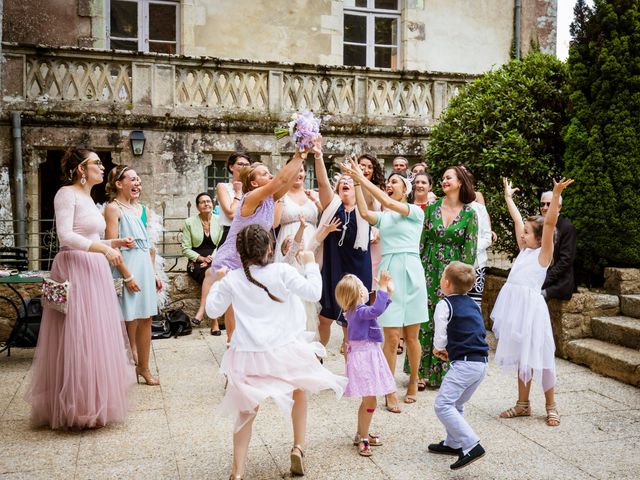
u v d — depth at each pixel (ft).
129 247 17.57
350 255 18.42
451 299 13.87
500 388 18.86
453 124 28.81
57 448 14.44
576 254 24.25
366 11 47.75
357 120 39.22
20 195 34.81
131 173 19.21
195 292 27.81
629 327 20.38
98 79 35.99
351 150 39.11
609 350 20.24
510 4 49.57
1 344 24.81
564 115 27.32
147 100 36.50
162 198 36.91
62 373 15.46
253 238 12.32
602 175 23.20
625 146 22.76
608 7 23.43
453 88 40.40
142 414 16.71
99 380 15.48
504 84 28.30
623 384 19.15
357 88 39.29
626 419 16.20
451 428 12.93
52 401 15.52
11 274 22.15
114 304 16.28
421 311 17.49
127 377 16.38
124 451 14.25
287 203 18.81
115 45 43.01
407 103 39.99
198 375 20.35
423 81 40.04
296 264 18.30
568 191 24.36
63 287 15.29
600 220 23.21
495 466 13.41
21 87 34.86
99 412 15.40
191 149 37.19
